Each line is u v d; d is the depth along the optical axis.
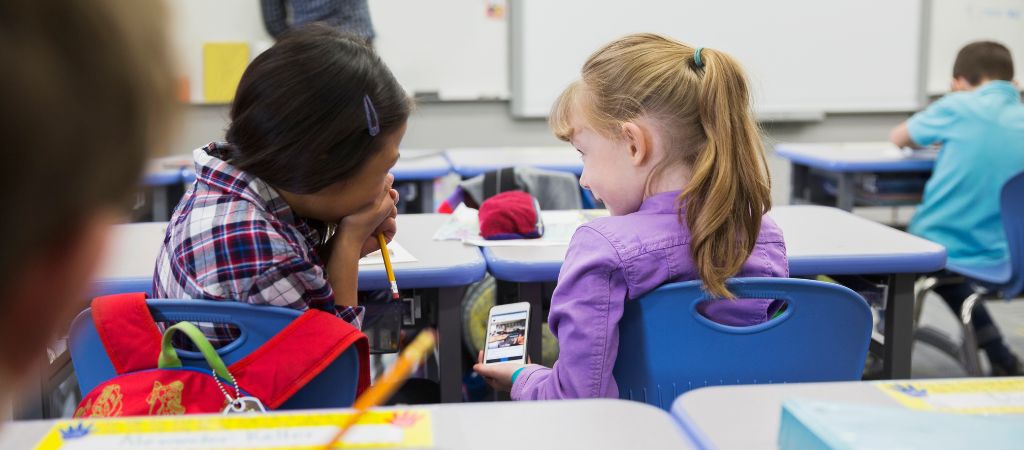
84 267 0.20
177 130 0.20
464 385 1.92
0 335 0.19
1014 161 2.64
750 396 0.64
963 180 2.71
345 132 1.02
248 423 0.53
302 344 0.96
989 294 2.42
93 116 0.18
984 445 0.50
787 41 4.76
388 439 0.53
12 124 0.17
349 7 3.80
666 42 1.19
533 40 4.57
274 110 1.01
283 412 0.55
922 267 1.56
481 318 1.95
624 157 1.16
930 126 2.84
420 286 1.42
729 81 1.11
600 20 4.60
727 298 1.06
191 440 0.51
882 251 1.56
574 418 0.58
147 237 1.68
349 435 0.53
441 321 1.48
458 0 4.48
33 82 0.17
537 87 4.62
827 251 1.55
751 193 1.10
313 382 0.99
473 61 4.55
